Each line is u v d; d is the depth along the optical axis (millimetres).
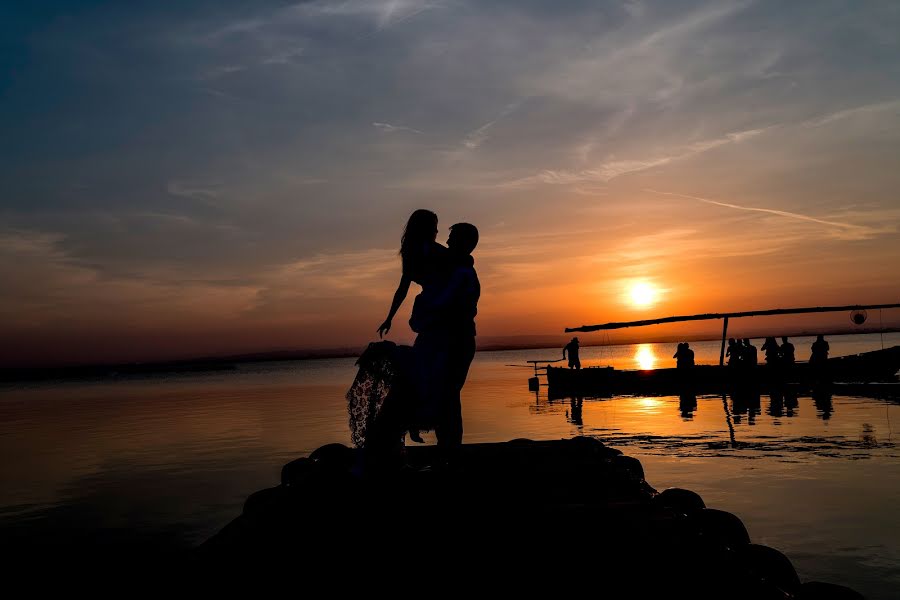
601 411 24078
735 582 2592
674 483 11195
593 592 2492
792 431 16922
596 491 4355
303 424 23969
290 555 2994
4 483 14680
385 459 4207
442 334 4266
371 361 4270
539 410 25406
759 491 10508
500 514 3686
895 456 13141
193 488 13305
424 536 3264
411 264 4328
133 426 26531
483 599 2434
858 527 8539
